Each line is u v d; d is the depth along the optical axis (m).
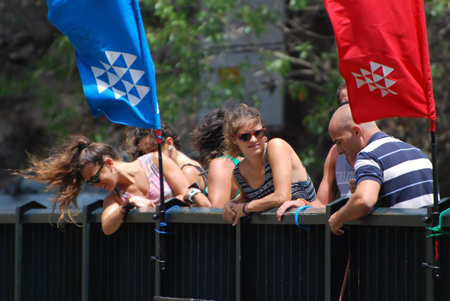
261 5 39.50
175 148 17.28
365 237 11.58
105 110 13.74
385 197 11.58
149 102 13.41
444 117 39.94
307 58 44.47
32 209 16.19
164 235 13.58
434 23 39.06
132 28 13.43
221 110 16.77
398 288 11.11
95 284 14.94
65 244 15.66
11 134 52.12
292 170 13.68
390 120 39.72
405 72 10.77
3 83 44.03
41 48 52.38
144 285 14.16
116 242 14.72
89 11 13.55
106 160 14.42
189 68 37.88
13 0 52.59
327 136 42.19
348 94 11.16
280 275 12.48
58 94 45.50
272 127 49.84
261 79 45.78
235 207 12.65
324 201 14.59
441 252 10.59
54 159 14.71
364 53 10.91
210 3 36.19
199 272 13.42
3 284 16.89
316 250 12.02
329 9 11.12
